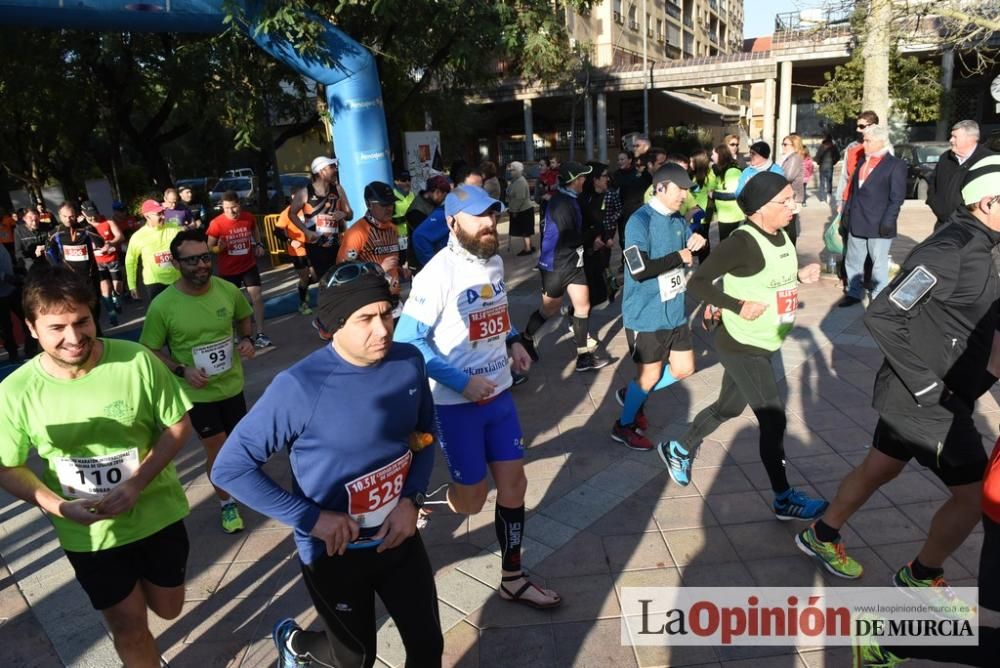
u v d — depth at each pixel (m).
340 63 9.03
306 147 41.12
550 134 38.28
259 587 3.52
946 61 25.20
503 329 3.09
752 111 54.78
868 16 10.65
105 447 2.39
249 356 4.13
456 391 2.89
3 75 13.92
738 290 3.49
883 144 7.03
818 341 6.64
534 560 3.56
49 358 2.31
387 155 9.66
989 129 30.70
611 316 8.20
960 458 2.73
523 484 3.15
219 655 3.04
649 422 5.16
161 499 2.53
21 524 4.30
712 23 65.75
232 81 12.06
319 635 2.56
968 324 2.70
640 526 3.80
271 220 13.91
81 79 15.58
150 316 3.72
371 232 5.98
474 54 11.60
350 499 2.13
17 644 3.21
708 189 9.26
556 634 3.02
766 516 3.81
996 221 2.66
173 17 8.21
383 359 2.17
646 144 9.09
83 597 3.54
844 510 3.16
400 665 2.90
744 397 3.77
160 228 7.33
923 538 3.50
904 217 14.66
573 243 5.92
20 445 2.31
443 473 4.62
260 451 2.05
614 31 39.03
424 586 2.33
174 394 2.50
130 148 29.98
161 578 2.57
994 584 2.18
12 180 28.70
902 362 2.69
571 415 5.38
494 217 2.97
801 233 13.27
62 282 2.15
